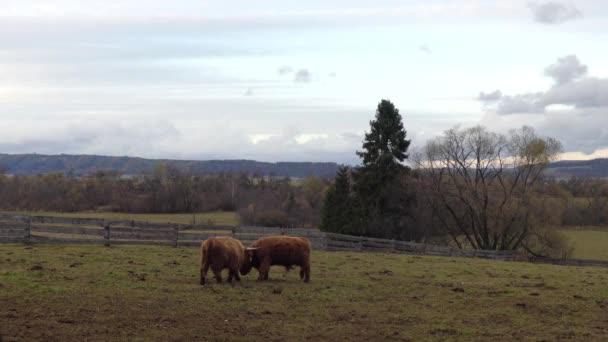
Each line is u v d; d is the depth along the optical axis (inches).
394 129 2134.6
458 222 2127.2
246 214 2827.3
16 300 509.4
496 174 2086.6
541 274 936.3
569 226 3078.2
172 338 438.0
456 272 904.3
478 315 571.2
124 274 681.6
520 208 1999.3
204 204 3248.0
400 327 511.8
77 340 416.5
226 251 659.4
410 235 2124.8
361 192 2154.3
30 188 3193.9
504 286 753.6
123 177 3481.8
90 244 964.0
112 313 492.4
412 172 2148.1
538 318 569.9
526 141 2049.7
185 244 1037.8
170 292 592.4
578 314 593.3
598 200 3085.6
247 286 655.8
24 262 733.3
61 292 552.7
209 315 510.3
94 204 3161.9
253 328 479.8
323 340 461.1
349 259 1015.6
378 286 709.3
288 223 2832.2
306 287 673.6
